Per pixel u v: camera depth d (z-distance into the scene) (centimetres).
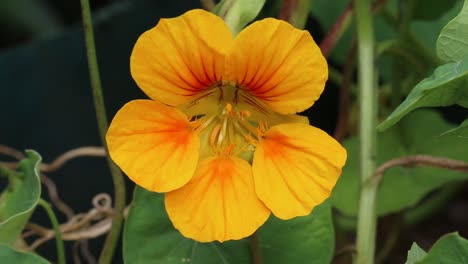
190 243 30
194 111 29
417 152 38
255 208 27
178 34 26
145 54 26
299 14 33
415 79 40
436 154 38
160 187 27
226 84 29
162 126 27
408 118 39
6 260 27
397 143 38
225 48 27
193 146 27
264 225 31
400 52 38
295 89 27
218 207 27
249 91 28
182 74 27
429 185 36
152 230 30
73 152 37
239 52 27
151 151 27
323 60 26
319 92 27
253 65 27
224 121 29
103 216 36
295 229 31
